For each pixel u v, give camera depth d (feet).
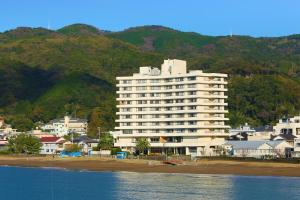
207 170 592.19
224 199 385.70
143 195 410.72
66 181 522.47
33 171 644.27
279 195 399.85
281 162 628.69
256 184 467.93
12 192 449.89
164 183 484.74
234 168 598.34
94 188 460.96
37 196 425.69
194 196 401.29
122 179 528.22
